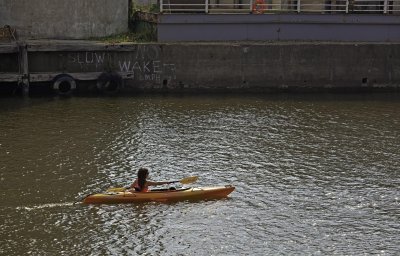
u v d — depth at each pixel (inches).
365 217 812.0
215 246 734.5
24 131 1131.3
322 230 775.7
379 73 1496.1
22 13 1465.3
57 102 1343.5
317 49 1465.3
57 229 769.6
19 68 1387.8
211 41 1492.4
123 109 1293.1
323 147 1075.9
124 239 749.3
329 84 1486.2
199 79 1451.8
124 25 1560.0
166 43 1450.5
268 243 743.1
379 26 1530.5
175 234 763.4
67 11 1488.7
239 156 1026.7
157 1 1679.4
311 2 1667.1
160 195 853.2
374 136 1138.7
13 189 882.1
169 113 1268.5
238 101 1381.6
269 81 1466.5
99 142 1080.2
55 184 902.4
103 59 1425.9
